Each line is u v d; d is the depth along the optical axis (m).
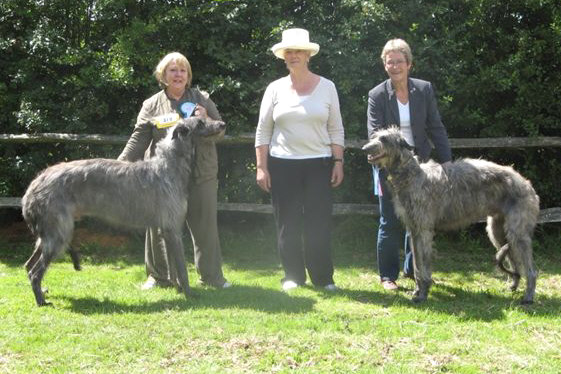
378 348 4.41
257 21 8.22
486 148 8.57
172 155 5.71
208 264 6.31
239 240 8.86
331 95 5.89
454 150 8.70
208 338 4.58
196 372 3.95
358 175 8.62
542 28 8.04
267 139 6.07
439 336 4.67
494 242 6.21
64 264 7.57
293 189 6.01
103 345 4.44
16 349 4.36
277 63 8.16
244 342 4.48
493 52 8.32
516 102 8.13
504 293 6.08
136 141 6.11
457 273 7.02
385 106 6.00
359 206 8.17
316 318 5.11
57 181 5.49
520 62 7.95
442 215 5.78
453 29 8.09
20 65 8.64
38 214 5.46
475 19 8.16
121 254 8.21
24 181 8.94
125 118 8.79
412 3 7.98
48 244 5.45
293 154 5.89
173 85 5.96
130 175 5.66
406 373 3.95
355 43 7.78
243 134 8.11
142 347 4.40
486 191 5.74
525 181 5.75
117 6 8.44
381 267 6.35
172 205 5.68
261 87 7.99
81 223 9.14
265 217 9.29
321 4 8.35
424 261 5.73
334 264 7.57
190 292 5.77
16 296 5.85
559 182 8.41
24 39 8.70
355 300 5.76
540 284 6.47
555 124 8.14
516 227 5.61
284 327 4.85
